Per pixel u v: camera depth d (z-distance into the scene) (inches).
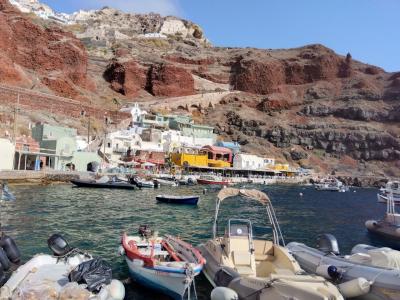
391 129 6072.8
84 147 3486.7
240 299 531.8
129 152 3698.3
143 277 613.9
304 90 7790.4
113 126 4443.9
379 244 1122.7
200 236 1085.1
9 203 1471.5
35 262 579.5
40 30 5565.9
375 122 6402.6
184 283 563.8
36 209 1368.1
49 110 4101.9
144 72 6811.0
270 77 7751.0
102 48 7839.6
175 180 3043.8
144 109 5497.1
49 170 2600.9
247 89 7618.1
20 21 5442.9
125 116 4773.6
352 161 5733.3
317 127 6102.4
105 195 1977.1
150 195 2110.0
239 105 6653.5
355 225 1496.1
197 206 1804.9
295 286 479.8
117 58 7091.5
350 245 1098.7
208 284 657.6
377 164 5654.5
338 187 3828.7
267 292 502.9
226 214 1616.6
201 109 6289.4
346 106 6707.7
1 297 462.6
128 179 2600.9
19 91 3949.3
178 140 4424.2
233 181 3821.4
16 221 1120.2
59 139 2839.6
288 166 5044.3
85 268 526.9
